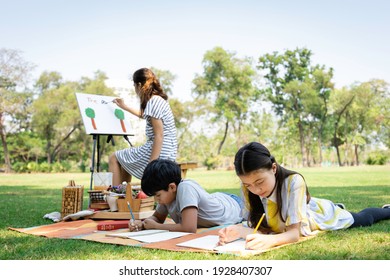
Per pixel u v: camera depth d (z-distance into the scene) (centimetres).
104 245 261
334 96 4025
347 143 4497
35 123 3581
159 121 404
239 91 4025
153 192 303
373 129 4231
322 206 289
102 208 407
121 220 381
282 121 4203
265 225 269
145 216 386
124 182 409
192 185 309
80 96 469
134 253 235
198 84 3991
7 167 3450
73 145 3906
